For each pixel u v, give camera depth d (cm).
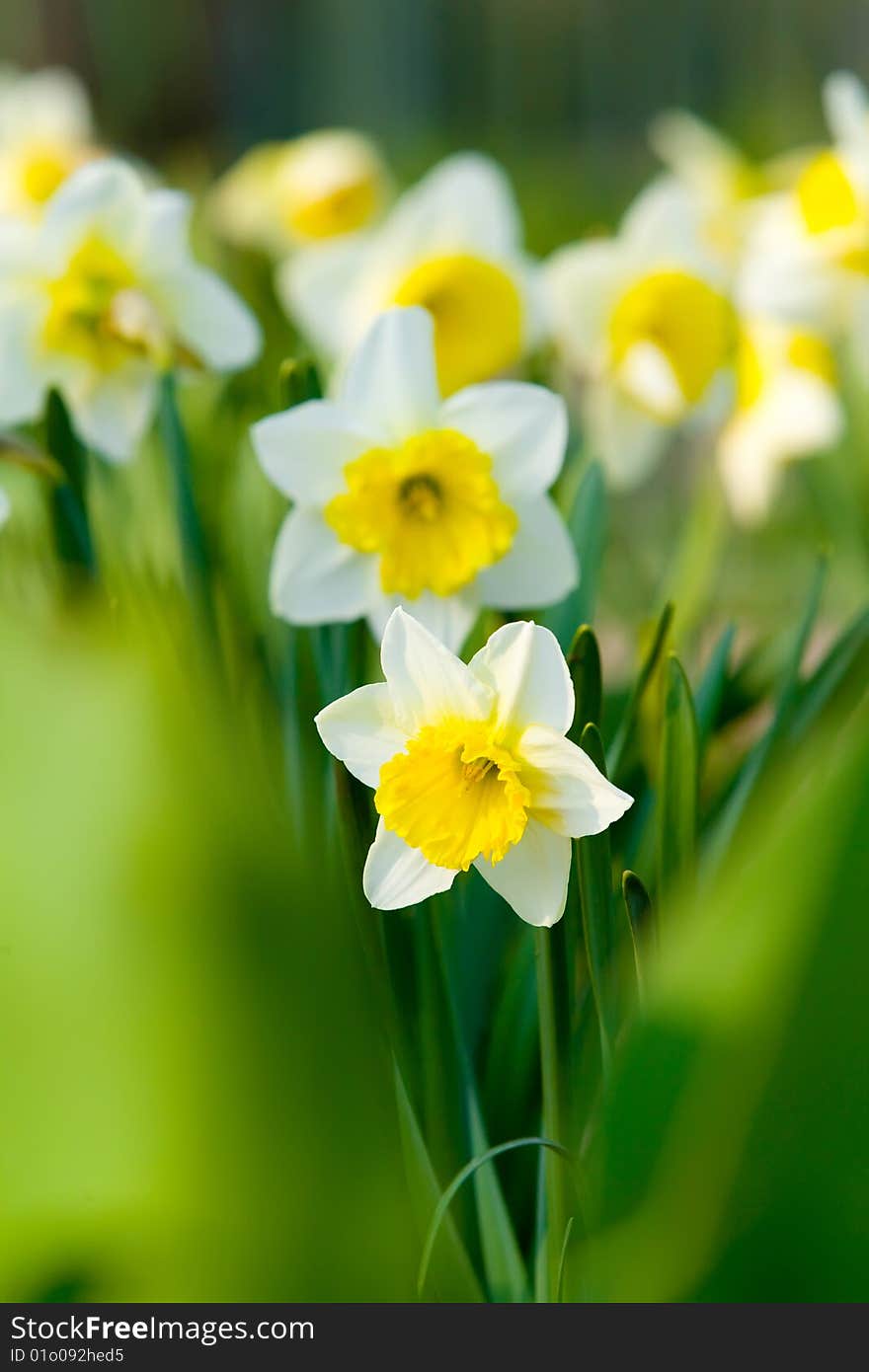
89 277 108
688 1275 79
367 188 197
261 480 115
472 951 97
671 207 123
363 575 97
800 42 689
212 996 72
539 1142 83
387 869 84
